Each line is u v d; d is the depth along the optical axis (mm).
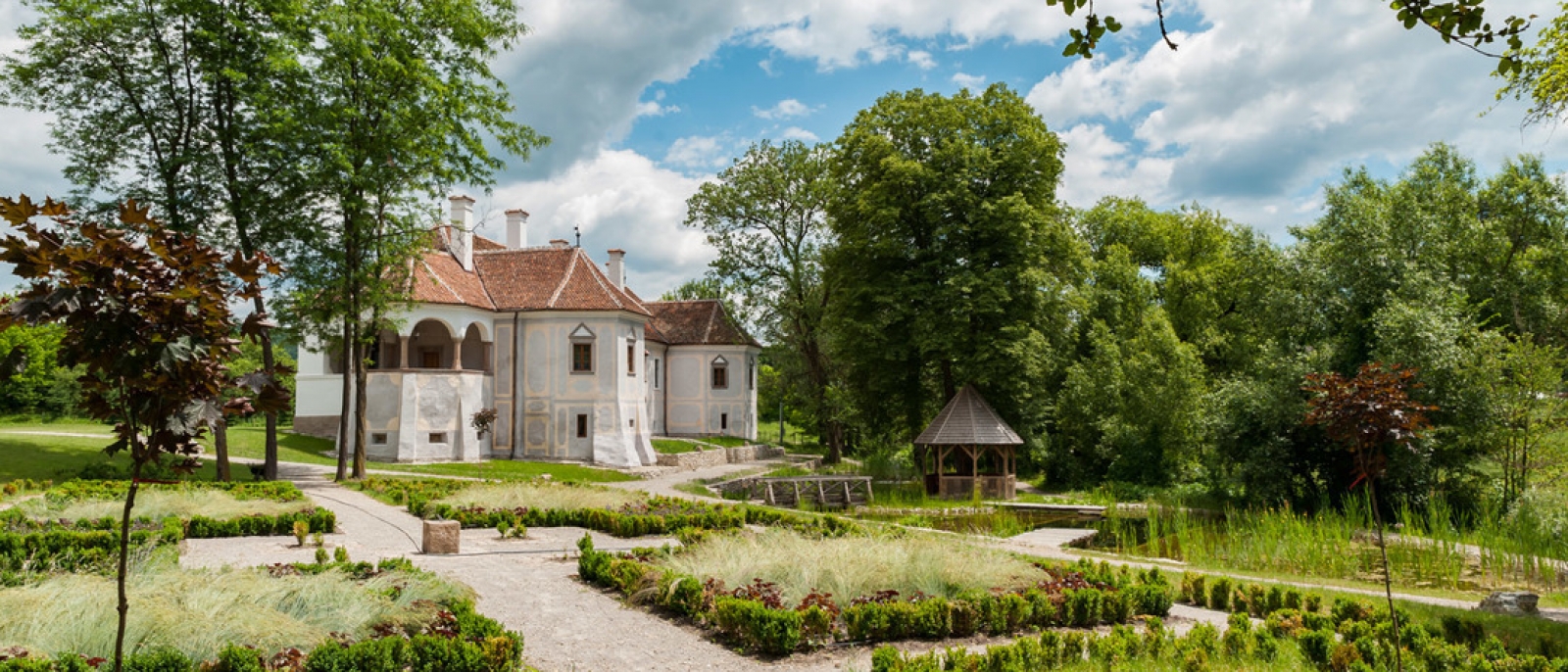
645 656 8766
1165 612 11477
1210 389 39906
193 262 4930
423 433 37844
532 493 20297
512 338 41688
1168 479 32188
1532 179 40344
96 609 7586
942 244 34062
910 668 7699
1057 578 11914
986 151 33156
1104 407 34094
